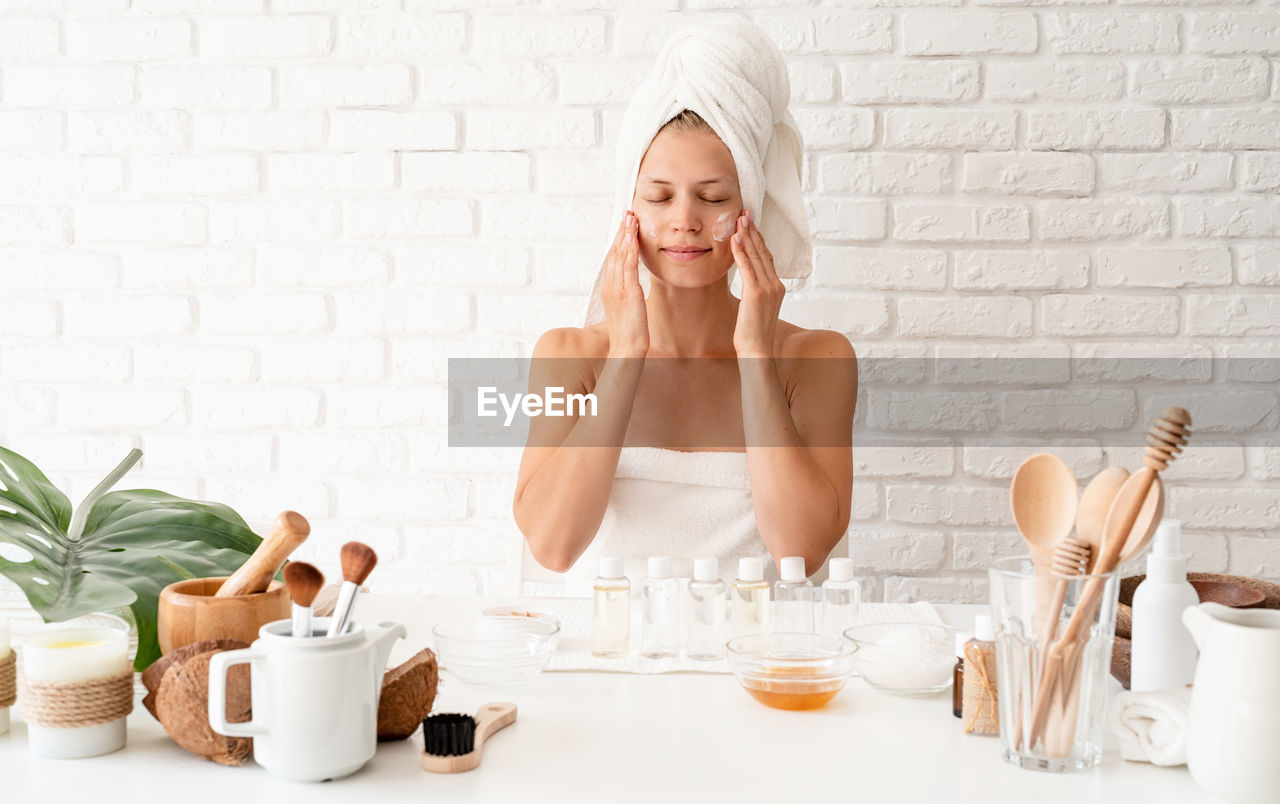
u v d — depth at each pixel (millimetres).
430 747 812
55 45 1980
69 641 874
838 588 1111
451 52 1961
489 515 2002
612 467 1510
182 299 2002
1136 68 1907
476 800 752
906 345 1939
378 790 771
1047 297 1930
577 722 913
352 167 1979
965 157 1920
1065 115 1911
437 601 1327
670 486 1564
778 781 784
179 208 1994
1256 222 1911
